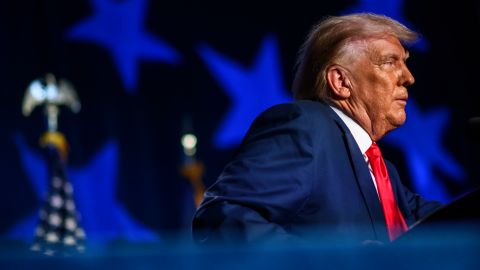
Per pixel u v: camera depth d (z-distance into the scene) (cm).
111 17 841
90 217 789
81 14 823
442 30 977
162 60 861
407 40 273
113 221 802
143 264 79
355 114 261
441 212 156
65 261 78
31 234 759
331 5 923
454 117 967
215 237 206
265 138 229
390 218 243
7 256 80
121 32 843
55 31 798
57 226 664
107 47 834
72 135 786
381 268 86
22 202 764
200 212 219
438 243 85
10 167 764
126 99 834
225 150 874
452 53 975
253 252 82
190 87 869
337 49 263
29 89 753
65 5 814
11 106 770
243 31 900
